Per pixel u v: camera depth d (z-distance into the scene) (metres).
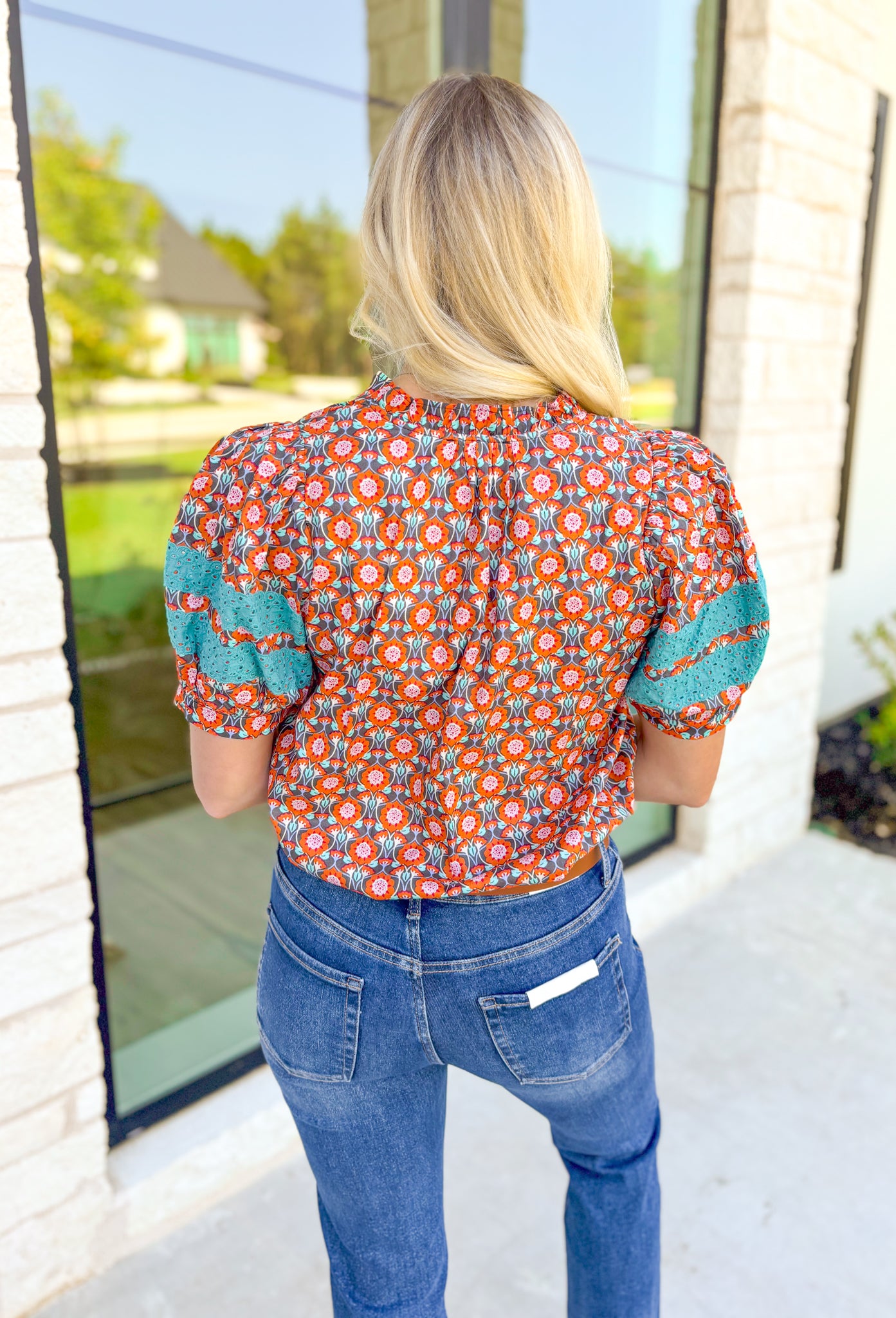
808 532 3.13
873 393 4.57
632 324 2.97
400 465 0.78
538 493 0.78
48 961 1.57
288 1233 1.83
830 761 4.30
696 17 2.60
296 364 9.65
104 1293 1.69
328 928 0.90
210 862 3.03
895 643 4.12
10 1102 1.57
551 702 0.84
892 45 4.10
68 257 8.00
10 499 1.38
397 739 0.85
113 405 8.33
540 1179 1.95
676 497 0.81
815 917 2.94
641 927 2.83
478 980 0.90
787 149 2.67
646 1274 1.16
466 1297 1.68
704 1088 2.20
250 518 0.77
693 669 0.86
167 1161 1.82
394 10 3.01
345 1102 0.95
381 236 0.81
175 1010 2.31
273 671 0.82
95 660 3.97
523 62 2.68
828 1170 1.97
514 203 0.76
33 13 1.95
